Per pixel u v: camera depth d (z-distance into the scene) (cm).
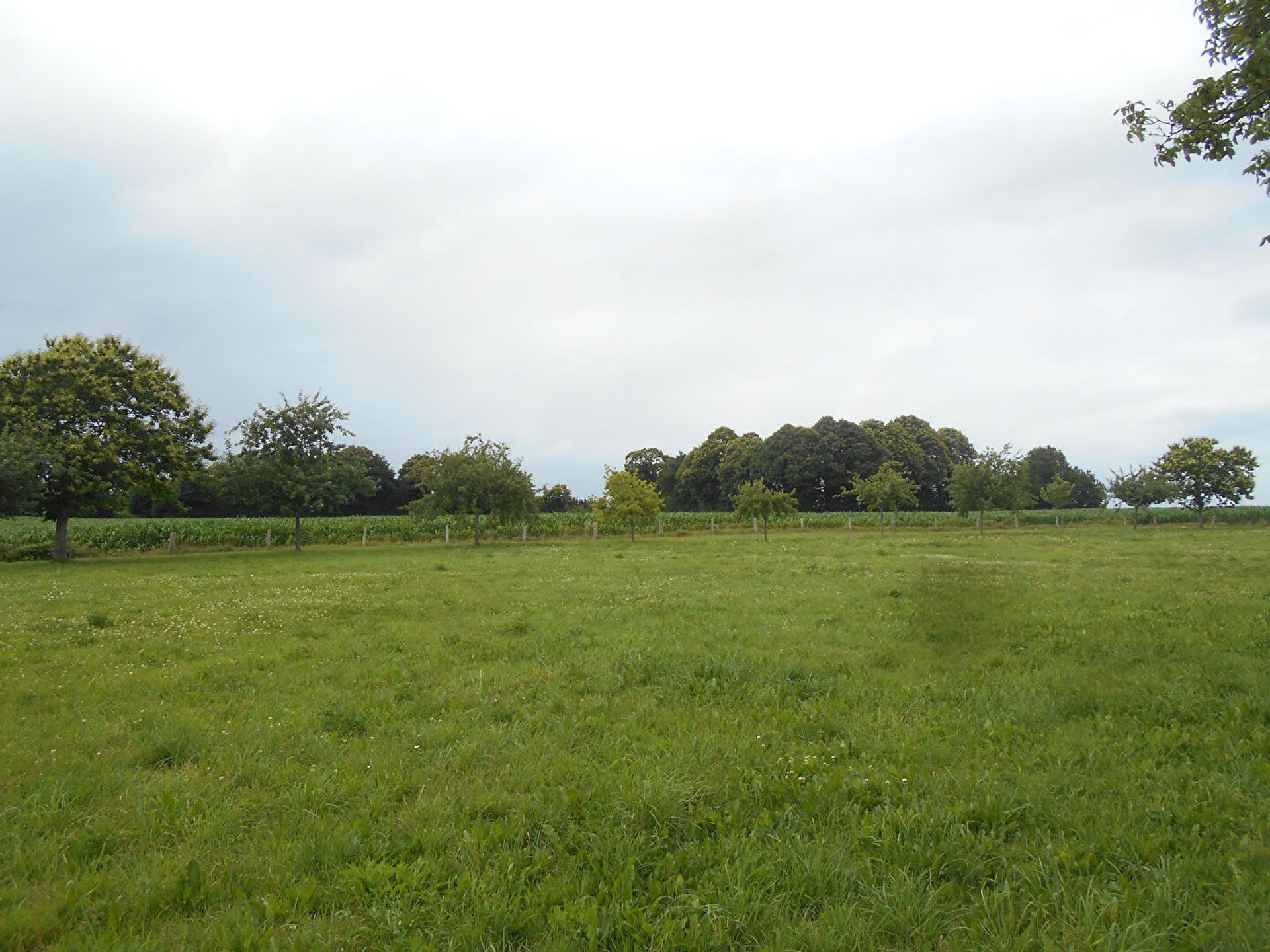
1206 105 801
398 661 1001
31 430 3055
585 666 938
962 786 537
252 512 8138
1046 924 369
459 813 499
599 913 379
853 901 391
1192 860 423
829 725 696
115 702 798
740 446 9419
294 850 448
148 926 378
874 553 2998
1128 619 1220
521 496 4091
